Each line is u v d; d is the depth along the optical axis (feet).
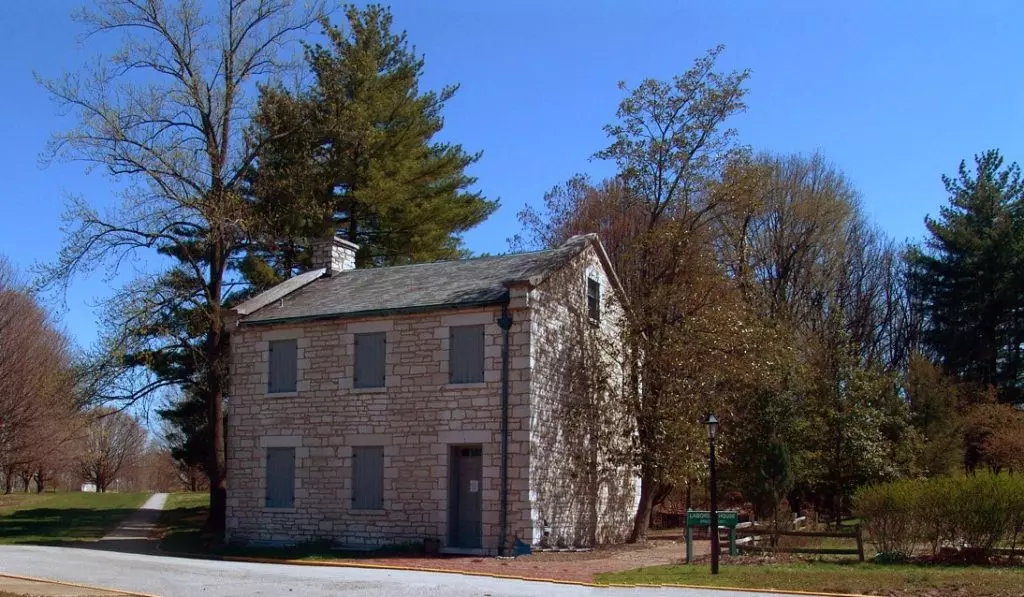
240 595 47.98
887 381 105.91
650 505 90.07
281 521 80.43
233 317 84.02
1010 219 148.97
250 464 82.64
